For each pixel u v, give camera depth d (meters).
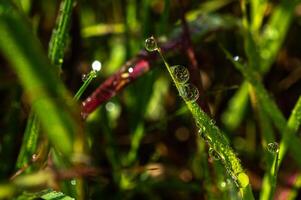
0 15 0.09
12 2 0.10
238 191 0.12
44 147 0.13
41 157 0.13
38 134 0.13
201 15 0.15
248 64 0.14
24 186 0.12
